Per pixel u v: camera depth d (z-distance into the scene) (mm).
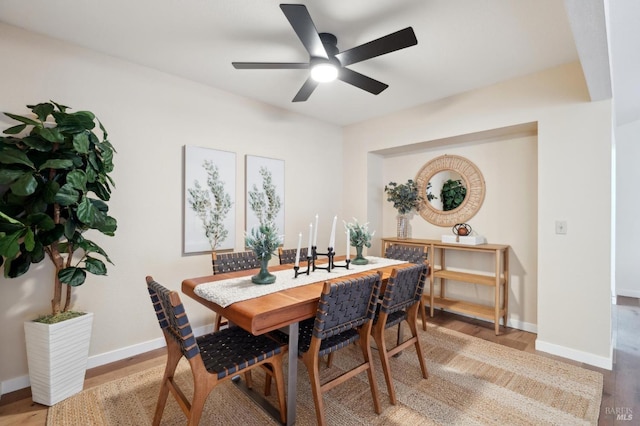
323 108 3645
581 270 2469
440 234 3787
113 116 2441
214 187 3006
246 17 1944
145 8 1859
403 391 2029
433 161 3844
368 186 4145
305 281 2002
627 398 1956
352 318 1732
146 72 2609
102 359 2391
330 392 2025
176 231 2787
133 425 1709
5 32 2018
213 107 3025
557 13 1874
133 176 2543
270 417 1774
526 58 2447
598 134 2400
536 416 1776
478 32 2088
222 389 2064
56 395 1894
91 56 2342
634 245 4309
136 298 2564
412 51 2340
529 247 3115
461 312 3277
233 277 2166
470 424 1715
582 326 2455
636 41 2324
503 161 3281
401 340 2742
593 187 2422
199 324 2943
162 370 2307
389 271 2332
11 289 2035
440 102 3344
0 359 1993
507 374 2244
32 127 2094
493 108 2945
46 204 1873
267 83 2945
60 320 1959
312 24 1627
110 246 2432
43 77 2148
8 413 1809
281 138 3623
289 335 1646
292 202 3752
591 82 2094
